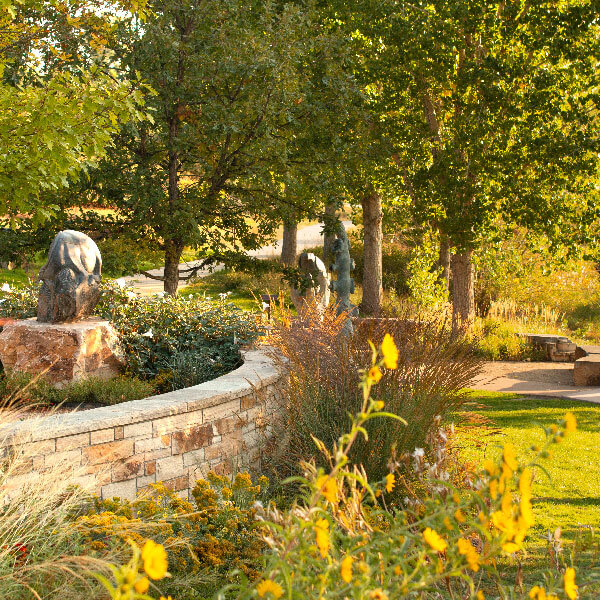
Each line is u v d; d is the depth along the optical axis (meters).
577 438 9.16
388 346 1.82
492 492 1.87
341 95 14.27
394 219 21.97
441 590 3.25
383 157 15.38
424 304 17.77
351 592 1.81
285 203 14.43
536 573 4.27
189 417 6.26
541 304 21.44
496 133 15.16
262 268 14.47
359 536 2.15
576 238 15.27
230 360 9.56
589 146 13.99
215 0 12.84
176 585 4.21
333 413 6.58
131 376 8.98
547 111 14.37
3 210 7.61
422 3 15.44
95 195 13.41
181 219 13.10
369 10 15.39
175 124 13.62
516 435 9.13
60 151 6.94
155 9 13.28
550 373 14.38
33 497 4.04
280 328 7.85
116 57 12.80
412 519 3.39
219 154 13.97
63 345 8.30
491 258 17.92
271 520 2.54
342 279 11.28
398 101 16.47
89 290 8.84
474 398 11.73
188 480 6.28
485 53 16.02
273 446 7.15
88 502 4.93
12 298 10.50
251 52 12.98
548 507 6.43
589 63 14.07
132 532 4.11
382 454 5.94
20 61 10.77
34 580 3.35
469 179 15.50
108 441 5.62
